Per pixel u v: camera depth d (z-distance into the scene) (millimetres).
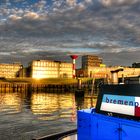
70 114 46562
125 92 7582
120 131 7504
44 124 33625
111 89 8102
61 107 62531
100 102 8484
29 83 168750
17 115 44250
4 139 24562
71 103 74875
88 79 166500
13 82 176250
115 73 11055
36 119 38750
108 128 7953
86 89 142500
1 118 39562
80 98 94875
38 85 167500
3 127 31000
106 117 8023
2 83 157000
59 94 131375
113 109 7906
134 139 7082
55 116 43031
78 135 9344
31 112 49906
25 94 130750
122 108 7609
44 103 75125
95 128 8477
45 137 11711
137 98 7203
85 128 8953
